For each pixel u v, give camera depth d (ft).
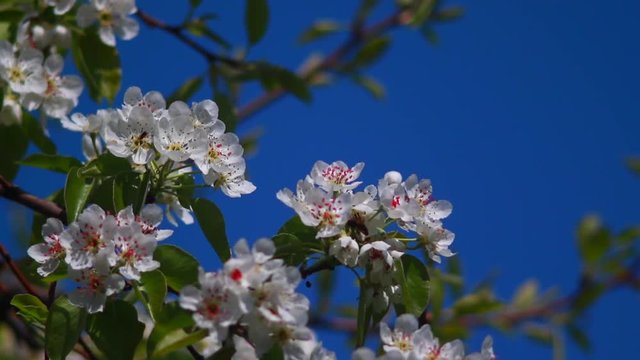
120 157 4.19
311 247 4.17
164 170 4.20
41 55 4.57
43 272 4.09
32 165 4.37
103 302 4.01
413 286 4.15
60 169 4.37
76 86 4.61
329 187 4.17
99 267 4.00
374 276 4.11
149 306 4.01
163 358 4.12
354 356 3.95
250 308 3.89
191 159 4.22
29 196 4.45
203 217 4.17
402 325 4.03
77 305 4.00
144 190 4.14
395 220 4.20
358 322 4.11
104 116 4.39
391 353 3.97
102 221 4.02
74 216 4.16
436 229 4.17
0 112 4.63
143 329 4.06
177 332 4.01
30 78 4.55
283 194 4.15
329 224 4.11
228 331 3.96
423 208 4.19
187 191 4.22
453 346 4.04
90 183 4.21
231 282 3.88
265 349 3.93
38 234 4.53
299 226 4.18
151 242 4.01
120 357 4.04
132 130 4.16
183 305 3.87
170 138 4.14
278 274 3.91
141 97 4.21
